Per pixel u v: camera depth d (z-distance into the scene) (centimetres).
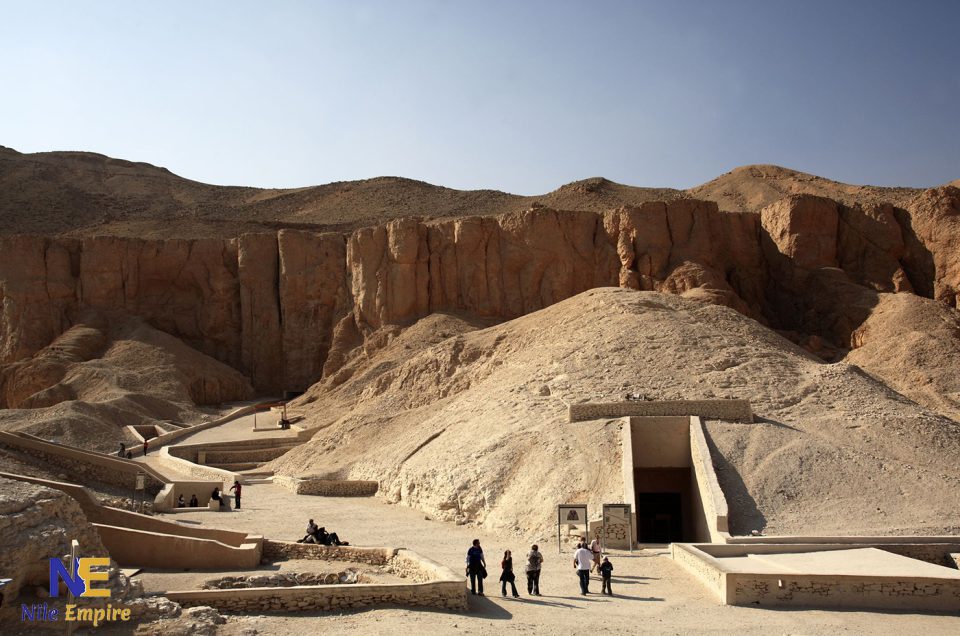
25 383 6050
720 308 4094
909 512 2319
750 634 1495
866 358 5050
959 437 2756
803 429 2792
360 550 2039
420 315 6362
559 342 3891
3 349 6744
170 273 7225
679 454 2755
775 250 6356
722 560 1973
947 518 2284
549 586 1894
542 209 6369
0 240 7044
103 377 5944
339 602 1602
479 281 6366
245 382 6769
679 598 1783
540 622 1558
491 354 4441
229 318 7144
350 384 5522
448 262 6438
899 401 3073
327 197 14200
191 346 7112
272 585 1702
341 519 2789
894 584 1727
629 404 2883
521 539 2452
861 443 2689
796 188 11094
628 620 1588
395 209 13025
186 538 1919
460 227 6425
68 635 1287
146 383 6006
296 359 6844
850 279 6103
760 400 3034
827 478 2469
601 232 6338
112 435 4816
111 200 13950
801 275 6106
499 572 2058
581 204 11744
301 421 5272
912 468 2527
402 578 1877
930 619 1638
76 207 13350
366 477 3478
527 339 4331
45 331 6844
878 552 2033
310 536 2191
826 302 5828
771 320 5991
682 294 5666
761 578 1738
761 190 11194
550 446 2788
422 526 2677
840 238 6291
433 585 1641
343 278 6925
